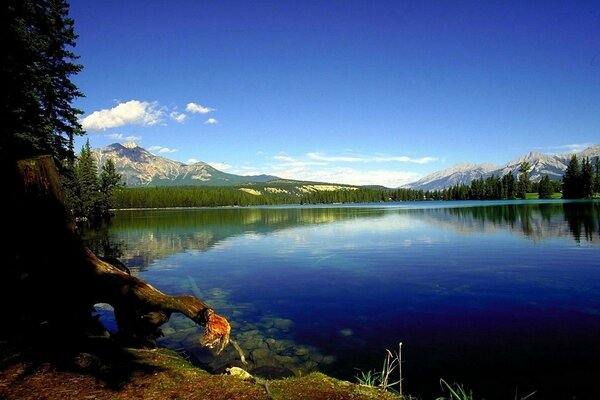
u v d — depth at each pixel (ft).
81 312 29.94
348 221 218.59
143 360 24.36
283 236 141.38
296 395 20.24
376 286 59.67
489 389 27.20
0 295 26.96
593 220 169.78
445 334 38.22
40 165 28.09
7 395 18.37
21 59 73.77
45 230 28.04
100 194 282.15
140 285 28.84
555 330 38.34
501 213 243.60
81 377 20.89
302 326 41.93
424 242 113.09
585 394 26.17
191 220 259.19
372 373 30.25
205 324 24.31
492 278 63.00
